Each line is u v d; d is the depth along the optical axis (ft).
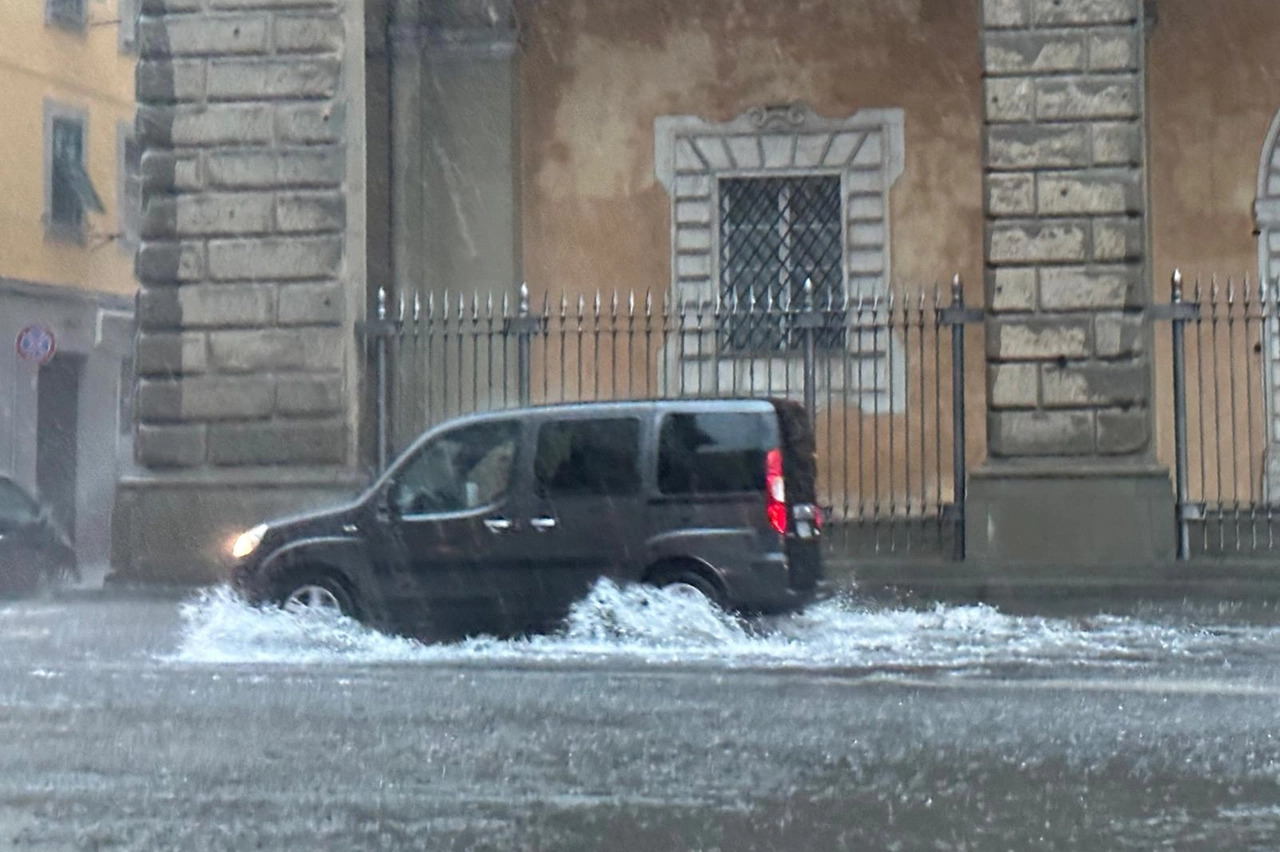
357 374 111.65
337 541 82.64
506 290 126.11
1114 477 105.50
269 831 40.24
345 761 49.44
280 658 77.30
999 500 106.01
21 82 184.55
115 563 111.04
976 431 125.08
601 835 39.86
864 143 127.13
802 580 81.46
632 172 128.36
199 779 46.78
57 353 189.98
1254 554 106.73
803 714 58.54
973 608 96.02
